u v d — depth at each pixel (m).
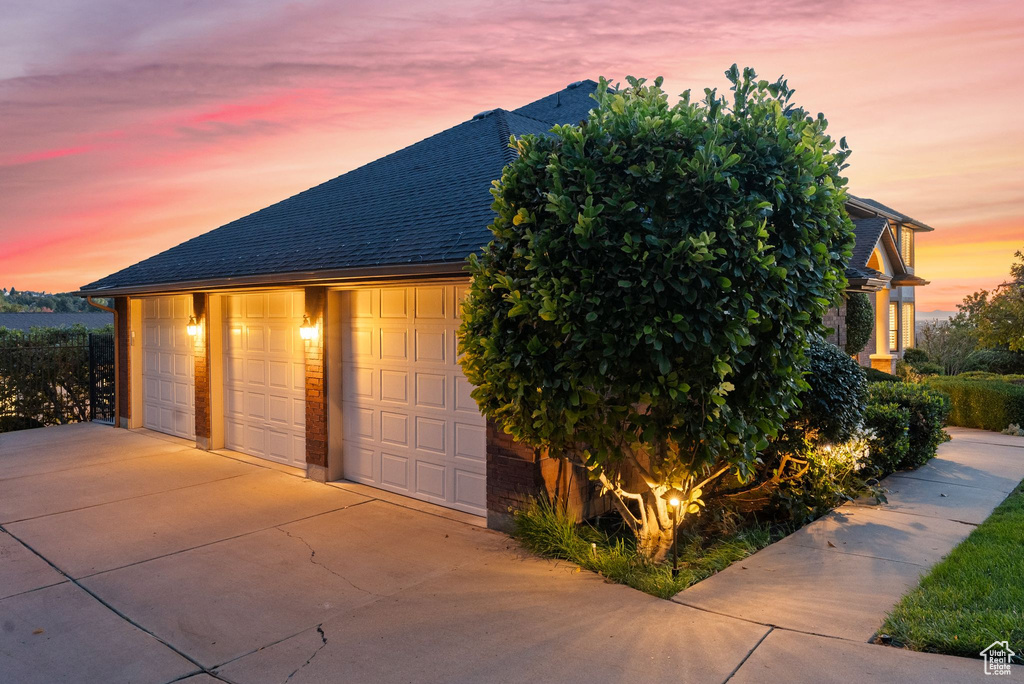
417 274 7.22
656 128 5.09
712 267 4.76
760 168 5.20
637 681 3.83
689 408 5.20
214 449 11.48
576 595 5.25
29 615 5.11
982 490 8.05
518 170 5.59
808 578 5.33
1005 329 20.19
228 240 12.80
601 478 5.94
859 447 8.03
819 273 5.48
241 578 5.80
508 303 5.59
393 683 3.96
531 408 5.63
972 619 4.24
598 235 4.91
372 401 8.86
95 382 15.27
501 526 7.03
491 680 3.95
